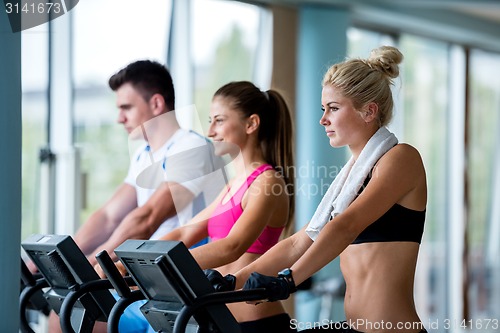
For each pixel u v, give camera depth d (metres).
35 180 8.69
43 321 6.98
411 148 4.15
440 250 15.18
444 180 15.20
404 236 4.12
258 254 4.98
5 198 4.59
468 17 14.05
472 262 15.54
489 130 15.89
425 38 14.48
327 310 10.64
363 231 4.16
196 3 10.16
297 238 4.41
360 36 13.30
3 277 4.58
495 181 15.98
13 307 4.62
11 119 4.62
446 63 15.14
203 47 10.30
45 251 4.37
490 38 14.73
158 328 3.88
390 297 4.11
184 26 9.95
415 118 14.38
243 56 10.85
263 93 5.23
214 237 5.20
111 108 9.12
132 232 5.67
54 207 8.20
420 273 14.77
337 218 3.94
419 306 14.79
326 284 9.68
